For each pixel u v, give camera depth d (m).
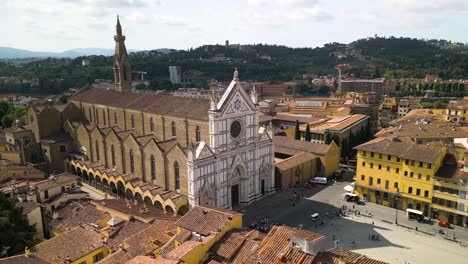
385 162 108.62
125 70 151.38
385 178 109.25
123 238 70.75
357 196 113.06
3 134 152.62
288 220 99.81
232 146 103.75
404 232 93.50
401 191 106.06
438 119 177.75
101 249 68.25
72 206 90.12
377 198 112.31
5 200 76.44
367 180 113.31
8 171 106.00
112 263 59.00
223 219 62.25
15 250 66.56
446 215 98.69
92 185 122.19
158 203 98.00
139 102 125.38
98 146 124.44
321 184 129.50
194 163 93.31
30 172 110.56
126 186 107.75
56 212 86.06
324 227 96.00
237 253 55.00
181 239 59.78
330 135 157.62
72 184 102.00
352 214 104.25
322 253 46.03
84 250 66.44
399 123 173.12
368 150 110.94
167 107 114.75
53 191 96.94
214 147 98.50
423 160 99.81
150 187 103.19
